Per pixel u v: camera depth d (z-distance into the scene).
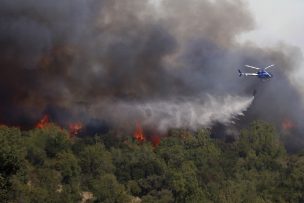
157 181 93.44
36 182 81.56
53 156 94.19
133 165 98.75
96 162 95.19
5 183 57.12
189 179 92.06
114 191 86.06
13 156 58.09
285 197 99.00
